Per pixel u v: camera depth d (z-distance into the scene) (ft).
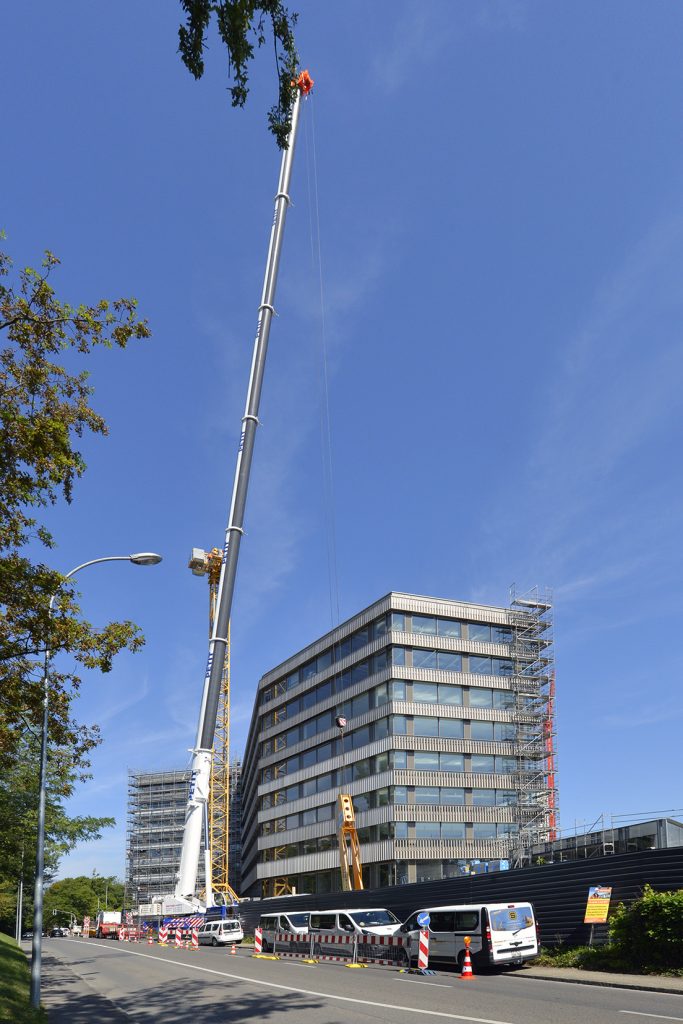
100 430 53.42
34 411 50.98
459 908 78.74
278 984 70.33
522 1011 48.06
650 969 66.08
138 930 217.36
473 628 201.98
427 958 77.46
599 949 74.38
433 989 62.34
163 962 109.40
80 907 458.50
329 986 66.90
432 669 193.77
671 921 65.21
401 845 179.11
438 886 111.04
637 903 69.00
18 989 62.18
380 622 197.98
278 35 40.70
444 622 198.80
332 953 98.89
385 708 190.70
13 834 108.58
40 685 59.26
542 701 201.98
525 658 202.90
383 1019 46.55
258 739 279.90
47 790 105.09
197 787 176.04
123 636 55.72
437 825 183.21
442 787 186.29
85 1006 61.62
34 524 51.31
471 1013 47.78
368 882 190.70
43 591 52.31
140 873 471.21
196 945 161.07
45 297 49.37
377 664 197.77
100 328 50.98
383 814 185.06
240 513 186.91
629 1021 43.04
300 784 231.09
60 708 64.39
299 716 236.84
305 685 234.99
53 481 50.88
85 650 55.06
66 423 51.34
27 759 102.53
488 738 194.49
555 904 85.61
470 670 198.08
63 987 79.30
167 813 481.87
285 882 233.76
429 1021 45.09
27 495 49.03
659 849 73.46
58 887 458.09
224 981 76.07
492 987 62.85
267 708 261.65
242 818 422.82
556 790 194.70
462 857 182.60
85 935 314.35
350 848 195.83
